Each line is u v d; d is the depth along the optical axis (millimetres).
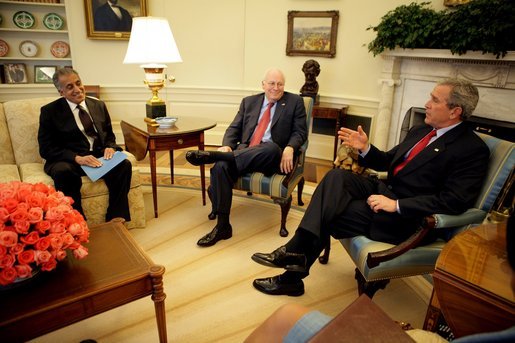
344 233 1698
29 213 1143
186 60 4340
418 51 3086
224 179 2250
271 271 2020
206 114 4547
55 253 1168
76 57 4113
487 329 887
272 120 2549
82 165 2170
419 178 1686
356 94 3904
